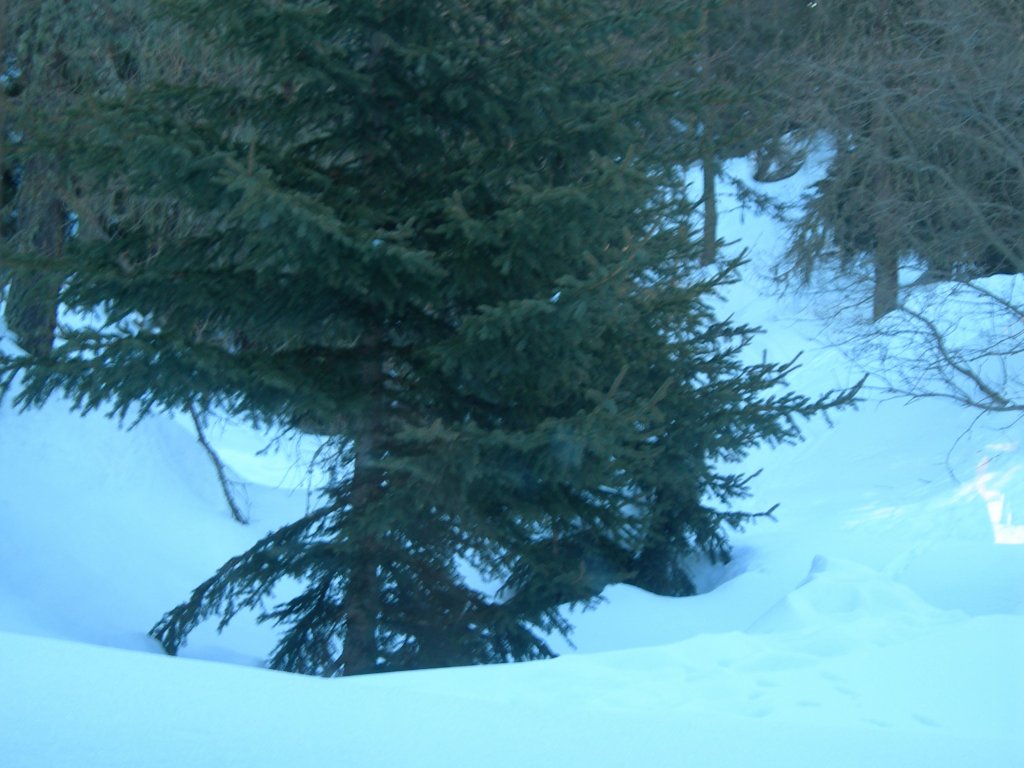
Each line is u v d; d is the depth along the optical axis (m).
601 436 6.79
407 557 7.96
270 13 7.01
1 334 13.02
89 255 7.41
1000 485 12.79
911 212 15.01
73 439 13.59
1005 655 5.15
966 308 16.23
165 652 8.52
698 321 9.04
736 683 4.86
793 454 18.20
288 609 8.46
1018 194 14.91
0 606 8.99
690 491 10.43
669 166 7.93
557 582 7.77
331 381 7.74
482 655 7.93
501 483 7.33
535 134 7.82
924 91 15.26
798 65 17.67
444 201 7.36
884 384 18.36
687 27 7.64
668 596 12.61
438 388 7.85
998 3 15.15
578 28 7.48
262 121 7.84
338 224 6.50
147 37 12.00
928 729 4.17
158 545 12.41
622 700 4.48
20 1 12.66
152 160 6.85
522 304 6.55
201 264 7.53
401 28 7.69
